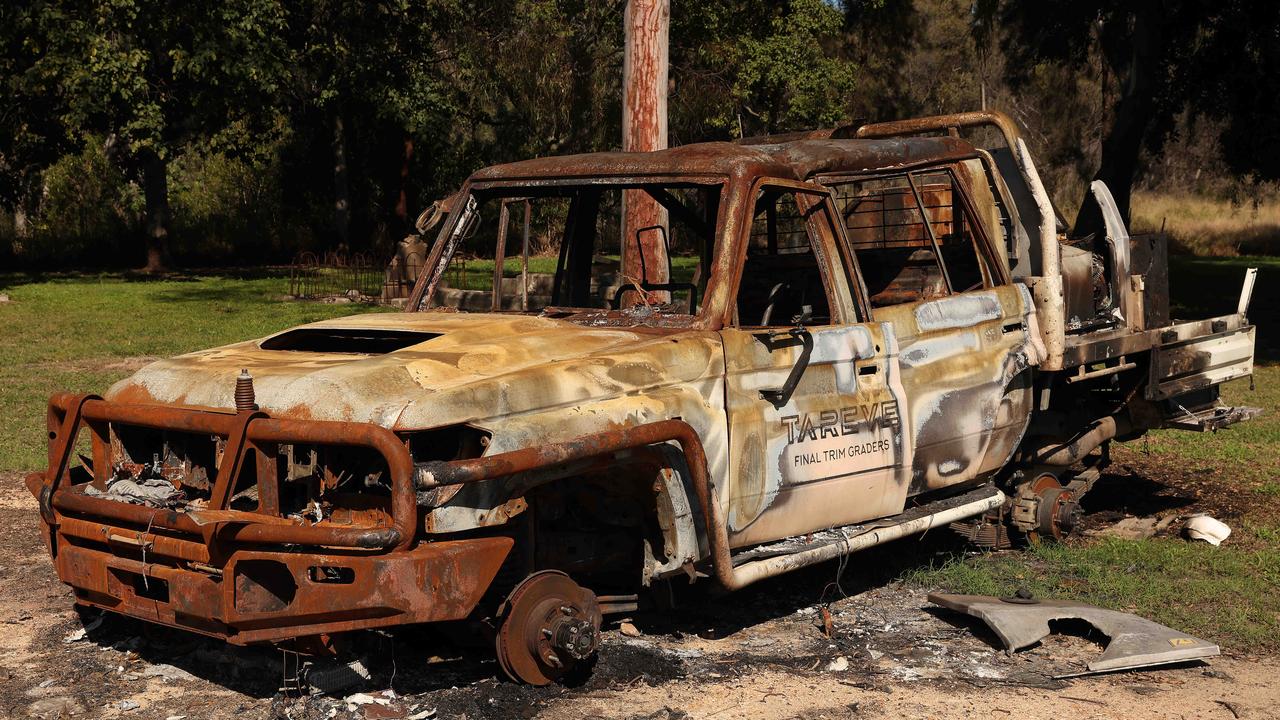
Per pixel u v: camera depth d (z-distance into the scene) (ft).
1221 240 161.99
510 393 14.94
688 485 16.60
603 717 14.97
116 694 15.93
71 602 20.36
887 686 16.34
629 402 15.92
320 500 15.06
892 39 167.63
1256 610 20.10
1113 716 15.34
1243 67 93.45
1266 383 48.93
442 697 15.46
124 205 139.95
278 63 113.50
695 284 20.75
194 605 14.38
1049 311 22.95
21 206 151.02
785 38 124.47
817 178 19.70
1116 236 25.72
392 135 152.66
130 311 83.05
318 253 163.43
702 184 18.34
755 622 19.42
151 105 110.63
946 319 20.98
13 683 16.40
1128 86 107.86
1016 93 185.68
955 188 22.48
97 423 16.63
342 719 14.83
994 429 22.12
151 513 14.80
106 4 106.63
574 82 126.52
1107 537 25.54
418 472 13.84
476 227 21.34
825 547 18.45
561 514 16.75
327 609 13.94
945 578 21.67
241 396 14.88
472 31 133.28
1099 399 27.32
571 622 15.49
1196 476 32.17
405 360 15.53
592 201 21.40
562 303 21.42
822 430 18.47
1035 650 18.21
